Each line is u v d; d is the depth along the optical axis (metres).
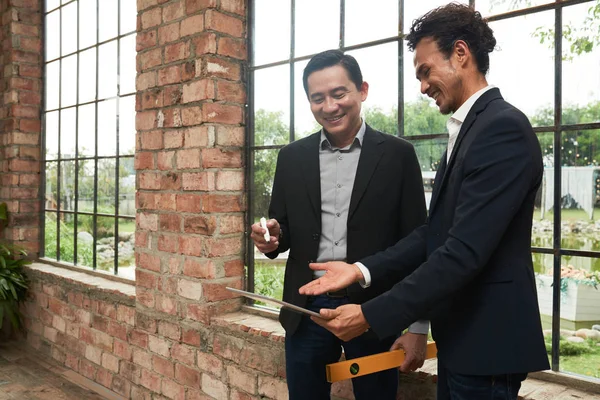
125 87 3.36
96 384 3.29
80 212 3.79
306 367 1.64
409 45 1.25
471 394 1.12
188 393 2.65
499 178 1.06
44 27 4.24
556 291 1.71
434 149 1.98
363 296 1.52
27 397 3.11
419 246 1.39
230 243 2.60
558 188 1.70
